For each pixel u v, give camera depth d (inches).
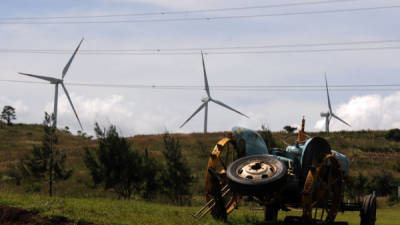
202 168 1803.6
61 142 2847.0
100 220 416.5
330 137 2842.0
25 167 1069.8
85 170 1641.2
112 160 1075.3
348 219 698.8
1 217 409.1
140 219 447.8
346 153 2386.8
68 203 496.7
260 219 561.9
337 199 502.0
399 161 2110.0
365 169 2048.5
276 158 447.8
